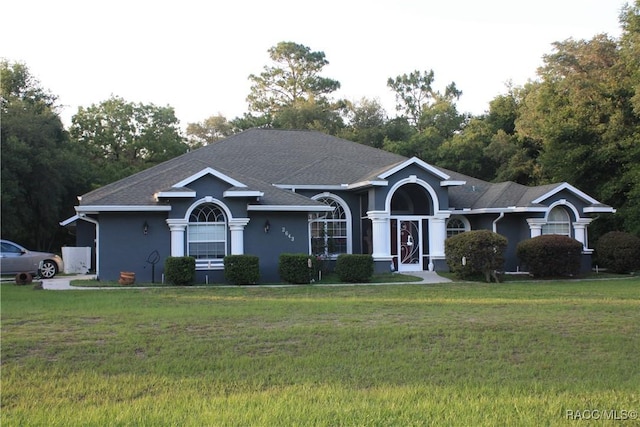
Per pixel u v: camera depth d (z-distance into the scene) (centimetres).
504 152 4356
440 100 6906
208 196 2330
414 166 2666
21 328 1234
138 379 923
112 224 2297
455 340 1159
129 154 5381
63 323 1288
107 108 5306
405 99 7031
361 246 2792
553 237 2561
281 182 2702
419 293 1931
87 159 4697
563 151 3419
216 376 943
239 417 743
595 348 1125
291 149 3116
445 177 2695
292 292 1959
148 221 2320
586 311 1503
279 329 1236
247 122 6456
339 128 6094
